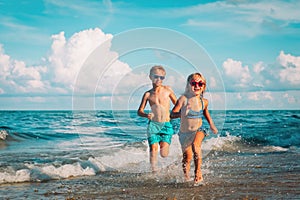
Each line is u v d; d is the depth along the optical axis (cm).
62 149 772
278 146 919
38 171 482
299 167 532
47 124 1579
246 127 1435
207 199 342
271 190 375
